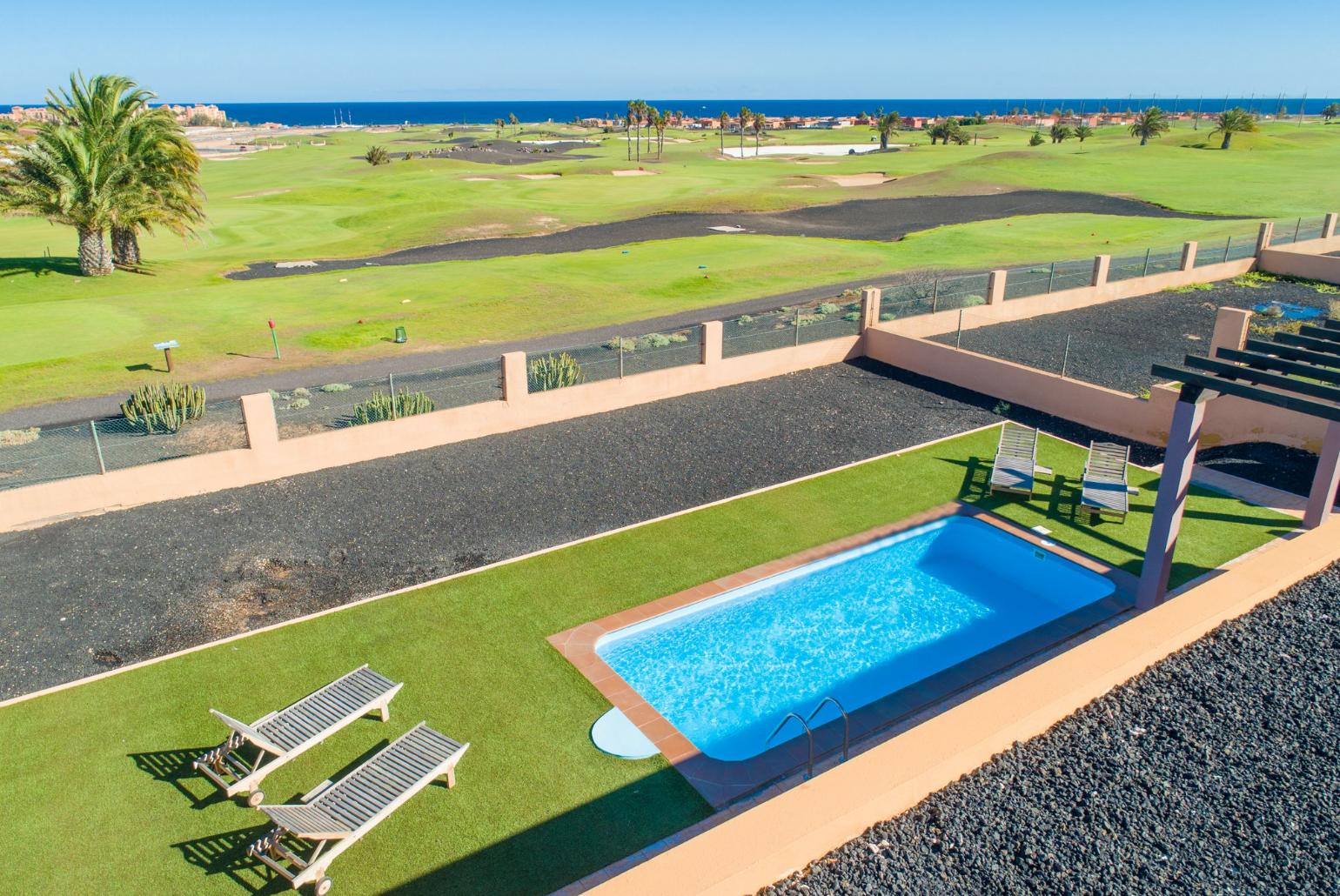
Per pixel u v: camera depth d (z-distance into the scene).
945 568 14.40
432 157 101.25
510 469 17.70
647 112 108.06
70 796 9.30
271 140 158.00
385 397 19.86
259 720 9.77
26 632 12.40
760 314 28.81
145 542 14.80
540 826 8.76
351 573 13.90
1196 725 8.60
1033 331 26.55
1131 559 13.94
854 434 19.53
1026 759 8.15
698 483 17.09
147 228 36.97
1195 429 11.39
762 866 6.62
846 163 88.75
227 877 8.27
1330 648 9.78
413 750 9.30
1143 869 6.95
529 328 28.92
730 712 10.84
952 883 6.80
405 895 7.95
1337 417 10.16
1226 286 32.09
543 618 12.55
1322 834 7.30
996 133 137.62
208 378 23.66
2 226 56.28
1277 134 99.31
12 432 18.41
